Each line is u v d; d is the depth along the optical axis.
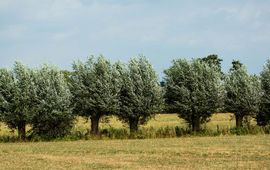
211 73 68.88
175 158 38.91
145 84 65.75
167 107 68.81
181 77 68.94
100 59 65.88
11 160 38.69
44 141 61.53
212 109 68.19
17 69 62.47
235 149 45.09
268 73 71.12
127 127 69.81
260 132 66.88
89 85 64.69
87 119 66.19
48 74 63.25
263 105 70.88
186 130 66.44
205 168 32.81
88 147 50.00
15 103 61.12
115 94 64.56
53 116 62.06
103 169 33.12
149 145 51.22
